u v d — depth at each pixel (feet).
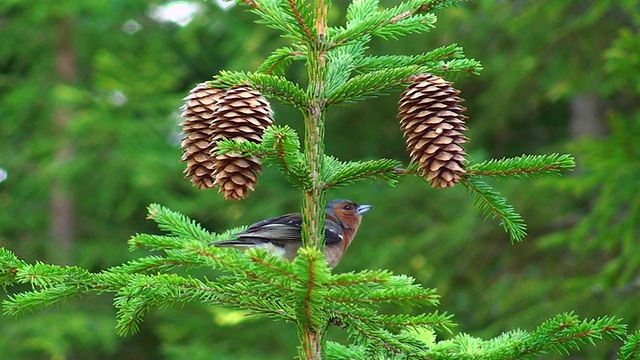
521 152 66.08
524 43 48.39
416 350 13.89
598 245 38.22
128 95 68.03
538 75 49.93
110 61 66.54
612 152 36.73
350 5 18.02
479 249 48.55
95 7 66.08
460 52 16.63
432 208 55.31
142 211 75.61
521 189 48.44
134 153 67.41
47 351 60.23
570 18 48.47
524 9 47.62
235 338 58.44
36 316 64.08
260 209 63.31
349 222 24.16
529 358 13.76
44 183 69.15
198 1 68.74
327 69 16.37
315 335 14.52
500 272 48.78
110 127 66.69
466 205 51.90
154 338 73.82
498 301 46.26
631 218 36.68
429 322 13.15
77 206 71.36
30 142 69.31
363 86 15.35
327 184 15.47
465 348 16.52
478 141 61.36
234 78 14.90
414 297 12.53
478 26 52.08
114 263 70.54
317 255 11.79
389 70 15.17
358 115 64.64
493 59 52.47
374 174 15.35
